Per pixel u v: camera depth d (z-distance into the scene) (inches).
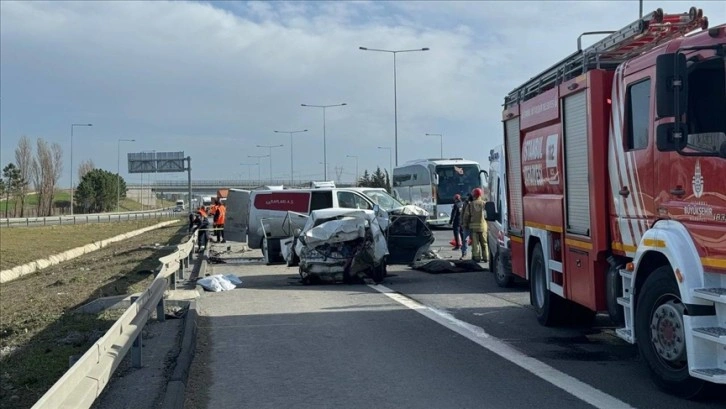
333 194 945.5
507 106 476.4
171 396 263.6
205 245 1139.9
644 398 262.2
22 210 3587.6
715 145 234.5
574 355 336.8
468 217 753.0
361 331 407.5
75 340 421.7
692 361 235.0
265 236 840.3
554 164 370.3
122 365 331.3
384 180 3061.0
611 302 307.4
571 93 340.5
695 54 239.3
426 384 291.4
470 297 529.3
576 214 339.9
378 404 265.7
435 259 751.1
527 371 307.3
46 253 1441.9
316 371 319.0
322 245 623.8
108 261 1072.2
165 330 419.5
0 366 376.8
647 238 262.1
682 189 248.1
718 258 227.6
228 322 447.8
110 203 4343.0
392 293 560.7
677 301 251.0
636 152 282.8
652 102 269.7
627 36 302.8
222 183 4259.4
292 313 476.7
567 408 253.6
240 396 281.7
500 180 575.8
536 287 415.5
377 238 620.1
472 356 338.3
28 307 627.5
